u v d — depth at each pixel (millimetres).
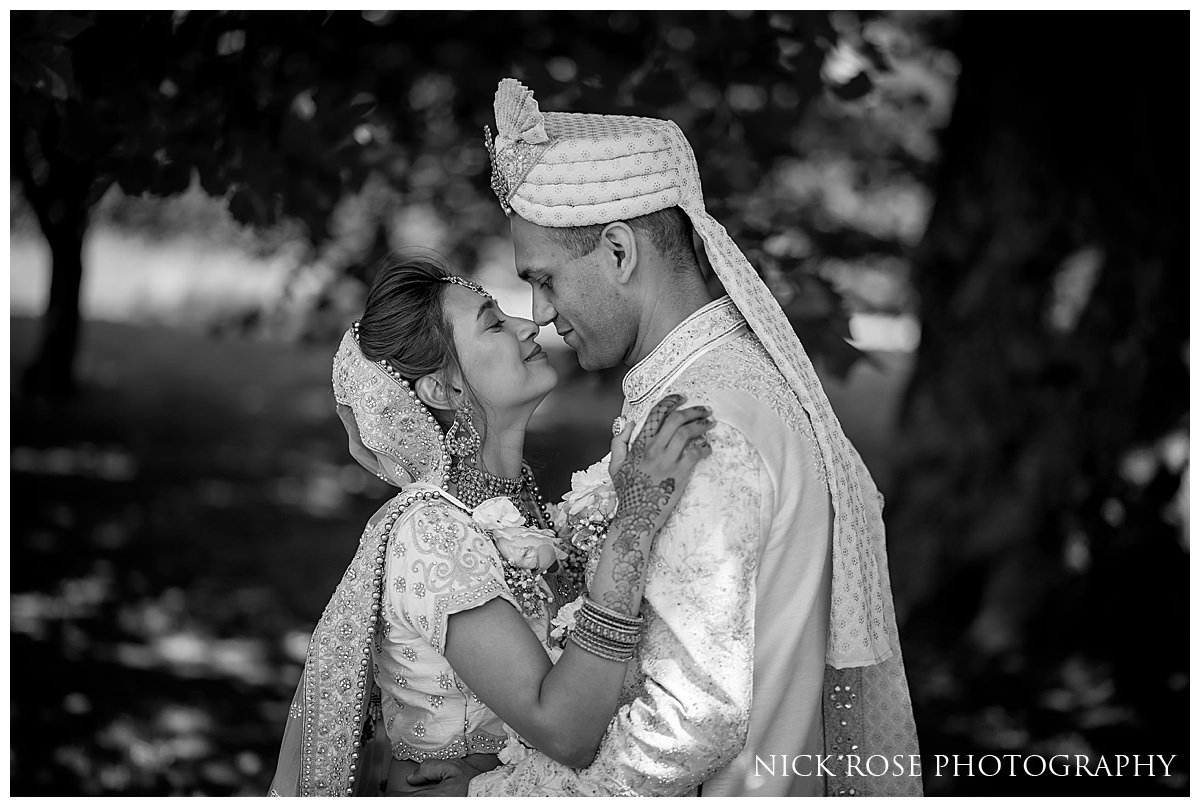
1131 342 5707
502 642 2061
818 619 2082
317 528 9195
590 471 2209
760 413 2018
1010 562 5734
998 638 5680
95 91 3740
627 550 1916
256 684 6023
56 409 12750
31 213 6812
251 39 4023
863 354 4270
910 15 7828
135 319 19734
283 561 8297
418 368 2311
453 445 2314
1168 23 5570
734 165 5016
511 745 2117
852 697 2330
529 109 2137
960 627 5781
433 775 2201
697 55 4785
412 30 4633
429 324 2314
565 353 6375
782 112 4930
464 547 2150
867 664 2072
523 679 2021
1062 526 5738
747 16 4715
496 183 2199
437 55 4699
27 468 10500
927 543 5848
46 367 12914
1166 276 5691
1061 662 5578
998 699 5340
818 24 4707
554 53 4730
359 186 4273
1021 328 5773
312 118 4074
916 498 5902
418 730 2254
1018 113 5793
